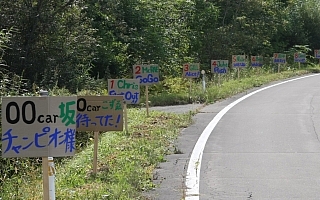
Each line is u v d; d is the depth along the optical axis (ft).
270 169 29.12
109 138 36.81
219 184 26.11
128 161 29.50
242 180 26.89
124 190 24.00
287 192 24.79
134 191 24.14
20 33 54.13
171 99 60.08
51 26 54.90
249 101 58.49
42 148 17.76
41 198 22.77
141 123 42.78
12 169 29.32
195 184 26.02
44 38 55.72
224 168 29.30
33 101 17.67
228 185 25.94
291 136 38.40
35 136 17.71
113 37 73.82
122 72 75.36
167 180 26.73
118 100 26.78
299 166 29.78
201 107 54.65
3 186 26.94
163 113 48.24
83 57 61.98
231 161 30.94
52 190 19.48
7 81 38.32
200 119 46.50
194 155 32.45
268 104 55.83
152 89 71.82
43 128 17.75
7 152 17.56
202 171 28.63
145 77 47.01
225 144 35.76
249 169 29.12
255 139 37.40
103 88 63.21
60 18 57.21
